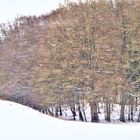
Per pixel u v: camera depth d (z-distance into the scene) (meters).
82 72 48.66
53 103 52.06
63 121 23.66
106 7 52.22
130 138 17.92
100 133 19.27
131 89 49.56
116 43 49.94
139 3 51.62
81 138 17.78
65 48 50.38
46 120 21.88
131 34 49.88
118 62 49.41
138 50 49.16
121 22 50.41
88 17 50.84
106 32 50.34
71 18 52.62
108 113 50.31
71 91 49.59
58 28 51.94
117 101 50.41
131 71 49.94
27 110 24.20
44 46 56.19
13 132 18.00
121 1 51.69
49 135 17.98
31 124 20.00
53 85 51.03
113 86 48.41
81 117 50.78
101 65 48.72
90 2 53.50
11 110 22.84
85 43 49.22
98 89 48.06
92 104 48.72
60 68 50.78
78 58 49.19
